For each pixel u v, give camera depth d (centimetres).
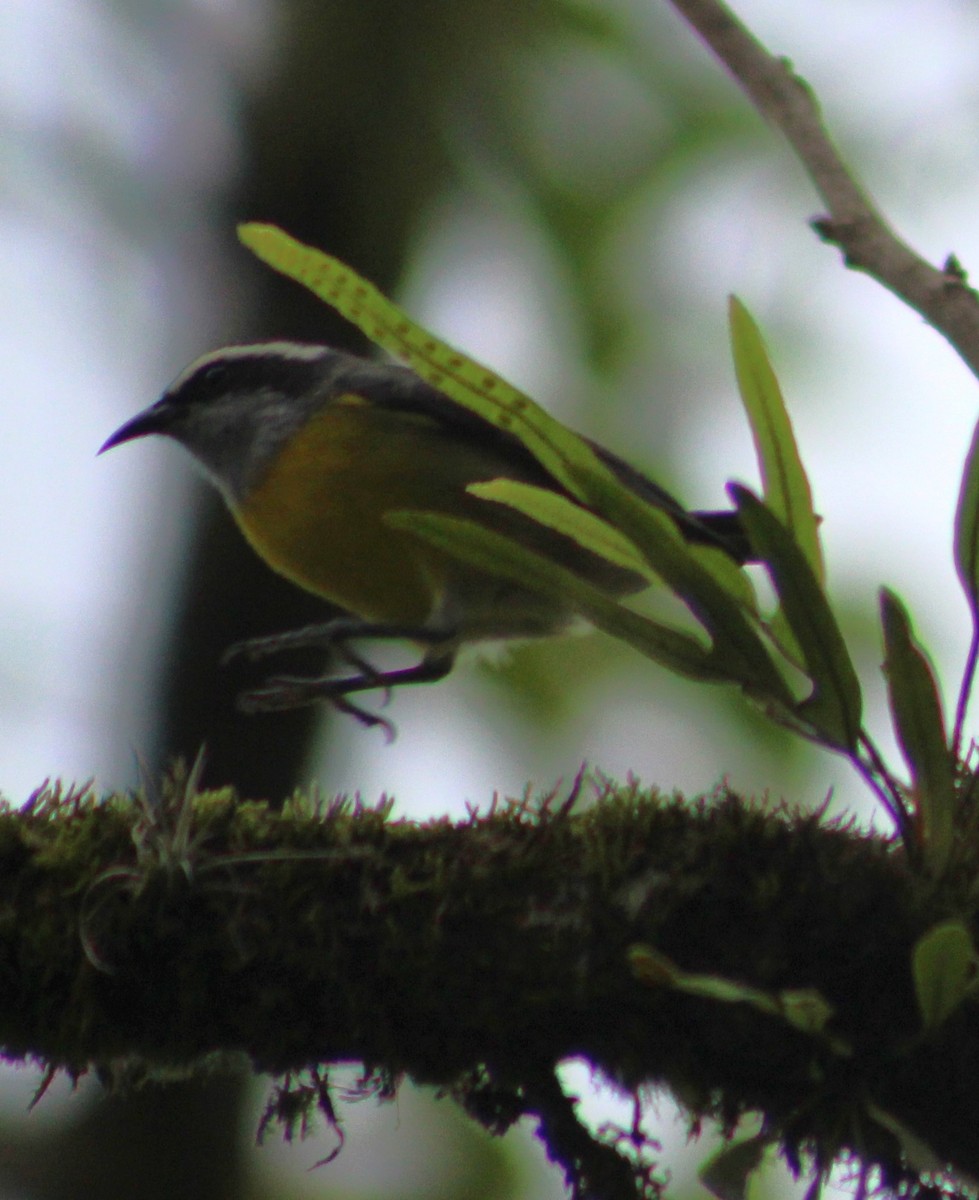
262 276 1263
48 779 566
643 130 1201
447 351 561
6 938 536
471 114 1253
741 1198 496
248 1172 1068
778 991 506
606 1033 531
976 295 556
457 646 948
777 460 568
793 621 509
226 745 1197
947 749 499
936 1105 504
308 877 534
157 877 533
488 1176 1048
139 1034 545
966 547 518
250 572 1226
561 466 552
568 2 1221
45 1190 1033
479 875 526
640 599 1112
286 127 1269
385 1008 535
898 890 508
